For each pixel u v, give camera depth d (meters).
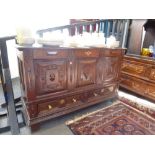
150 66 2.25
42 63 1.40
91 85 1.91
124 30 2.68
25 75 1.32
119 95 2.56
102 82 2.03
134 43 2.62
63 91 1.63
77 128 1.63
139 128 1.66
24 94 1.55
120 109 2.06
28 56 1.30
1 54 1.63
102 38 1.99
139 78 2.44
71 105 1.77
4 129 1.53
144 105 2.21
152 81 2.25
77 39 1.77
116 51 2.06
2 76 1.67
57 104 1.63
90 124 1.70
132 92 2.69
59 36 1.50
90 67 1.82
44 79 1.46
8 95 1.67
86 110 2.02
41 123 1.64
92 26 2.80
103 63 1.95
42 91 1.48
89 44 1.83
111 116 1.88
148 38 2.62
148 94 2.34
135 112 2.00
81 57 1.68
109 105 2.18
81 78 1.77
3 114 1.82
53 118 1.74
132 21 2.60
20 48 1.24
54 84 1.54
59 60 1.51
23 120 1.69
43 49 1.36
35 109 1.47
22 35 1.37
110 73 2.11
